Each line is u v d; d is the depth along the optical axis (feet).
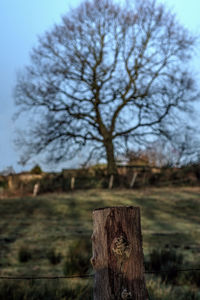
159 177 94.79
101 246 6.76
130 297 6.53
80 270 20.29
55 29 92.58
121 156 96.02
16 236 35.63
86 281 18.30
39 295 14.85
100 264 6.71
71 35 91.09
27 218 50.01
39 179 94.12
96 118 94.32
